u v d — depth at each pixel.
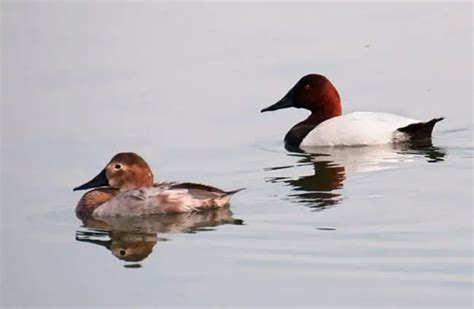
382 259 12.64
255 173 16.59
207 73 22.78
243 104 20.70
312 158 17.41
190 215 14.55
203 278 12.45
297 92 19.42
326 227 13.77
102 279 12.68
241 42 25.14
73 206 15.29
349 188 15.44
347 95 21.09
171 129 19.20
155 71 23.08
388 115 18.45
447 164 16.45
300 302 11.70
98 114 20.14
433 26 25.89
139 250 13.46
